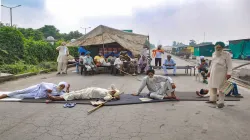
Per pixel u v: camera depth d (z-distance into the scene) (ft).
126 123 14.80
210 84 19.20
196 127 14.11
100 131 13.44
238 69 49.62
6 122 14.89
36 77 37.32
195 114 16.70
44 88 21.18
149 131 13.47
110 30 47.85
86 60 40.91
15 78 34.55
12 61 43.70
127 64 42.29
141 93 23.90
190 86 28.89
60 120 15.33
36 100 20.34
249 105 19.22
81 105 19.08
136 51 45.96
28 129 13.71
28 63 48.65
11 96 21.31
